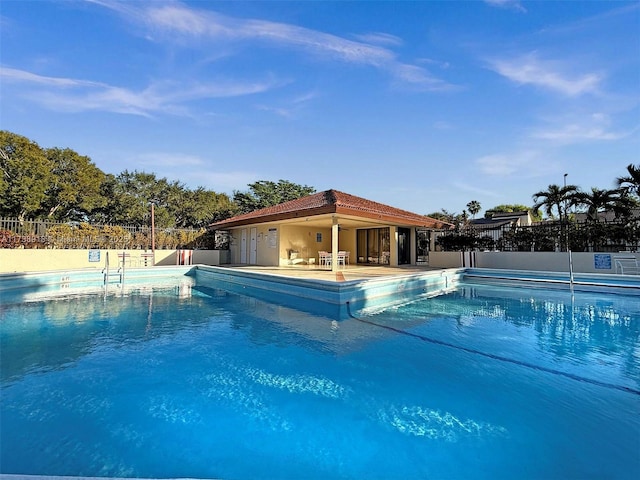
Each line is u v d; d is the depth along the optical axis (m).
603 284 11.71
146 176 35.66
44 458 2.78
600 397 3.91
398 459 2.81
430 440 3.08
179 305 9.70
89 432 3.16
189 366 4.87
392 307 9.42
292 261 18.81
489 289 13.01
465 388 4.15
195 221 37.16
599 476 2.58
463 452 2.89
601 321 7.69
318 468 2.71
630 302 10.09
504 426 3.29
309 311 8.89
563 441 3.05
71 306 9.45
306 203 16.67
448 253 17.80
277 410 3.61
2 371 4.64
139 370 4.71
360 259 21.34
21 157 25.48
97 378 4.42
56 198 28.95
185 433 3.17
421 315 8.37
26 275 12.08
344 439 3.09
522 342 6.10
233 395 3.95
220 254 22.02
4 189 24.16
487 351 5.57
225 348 5.72
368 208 15.68
